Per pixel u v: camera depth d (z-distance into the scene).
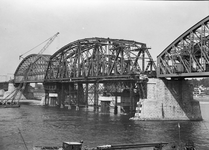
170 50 101.50
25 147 59.62
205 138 70.62
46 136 71.56
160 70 105.44
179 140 67.69
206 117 123.69
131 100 122.62
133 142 64.75
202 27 88.44
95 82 146.12
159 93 105.19
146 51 113.88
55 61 186.00
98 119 108.00
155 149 56.97
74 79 154.75
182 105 107.75
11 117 112.44
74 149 50.34
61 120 104.31
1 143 63.03
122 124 93.12
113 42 127.00
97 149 54.38
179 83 108.25
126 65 120.06
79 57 153.38
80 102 182.38
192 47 92.19
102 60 134.62
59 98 195.25
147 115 103.75
